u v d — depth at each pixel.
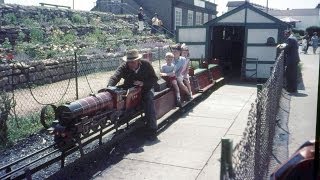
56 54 15.57
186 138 7.40
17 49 15.12
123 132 6.75
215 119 8.93
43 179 5.08
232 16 14.91
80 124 5.28
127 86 7.12
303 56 26.84
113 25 26.91
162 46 22.75
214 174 5.63
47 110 8.54
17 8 21.50
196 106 10.41
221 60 16.81
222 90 13.08
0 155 6.50
